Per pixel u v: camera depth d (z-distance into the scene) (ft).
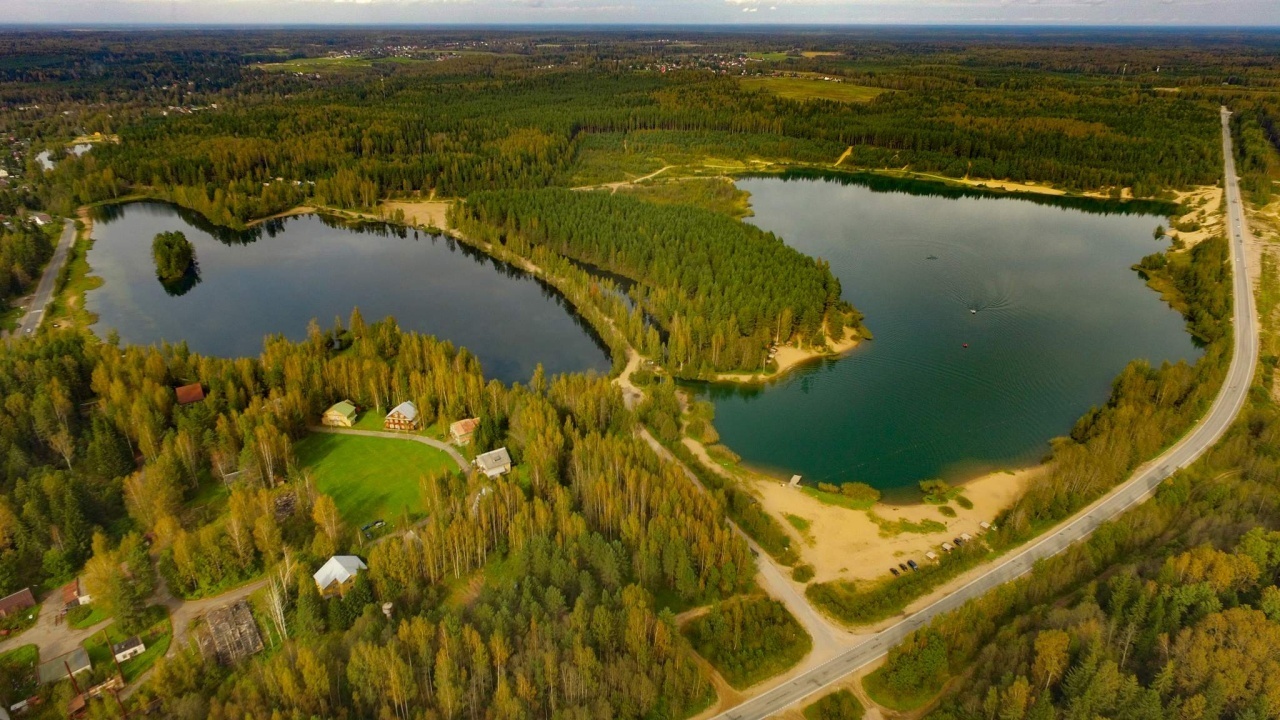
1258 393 504.02
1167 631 271.08
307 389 475.31
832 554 366.22
